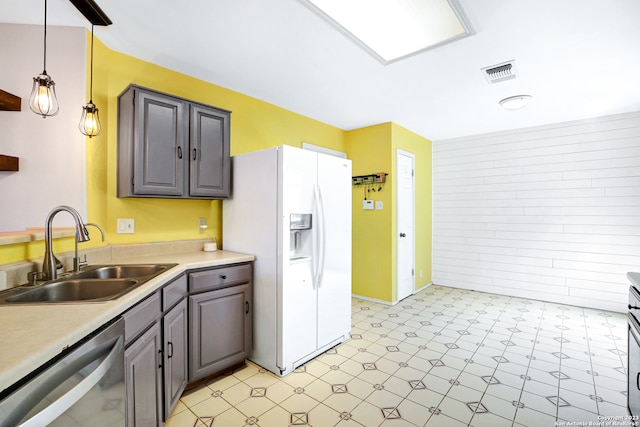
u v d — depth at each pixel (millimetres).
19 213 1869
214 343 2129
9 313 1086
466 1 1705
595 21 1880
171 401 1724
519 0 1697
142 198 2342
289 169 2270
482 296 4363
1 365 717
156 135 2104
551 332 3057
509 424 1729
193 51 2258
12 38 1884
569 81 2777
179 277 1894
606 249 3721
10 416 709
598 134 3770
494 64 2459
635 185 3564
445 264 4938
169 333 1709
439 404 1908
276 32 2016
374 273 4102
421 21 1900
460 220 4785
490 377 2225
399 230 4125
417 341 2846
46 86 1559
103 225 2141
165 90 2494
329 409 1851
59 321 1015
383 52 2277
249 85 2863
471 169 4680
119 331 1202
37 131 1902
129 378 1305
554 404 1911
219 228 2871
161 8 1768
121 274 1909
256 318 2408
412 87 2912
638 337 1532
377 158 4113
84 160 1967
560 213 4004
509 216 4363
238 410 1836
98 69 2084
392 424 1723
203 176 2375
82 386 914
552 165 4055
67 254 1823
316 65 2471
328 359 2496
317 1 1721
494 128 4324
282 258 2217
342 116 3787
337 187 2732
